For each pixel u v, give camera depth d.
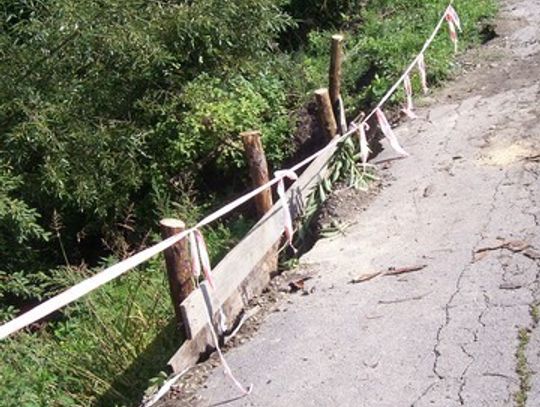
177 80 9.61
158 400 5.28
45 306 4.26
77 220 9.09
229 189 9.63
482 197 6.88
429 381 4.83
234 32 9.88
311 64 11.66
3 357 6.11
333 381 5.03
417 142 8.26
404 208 7.04
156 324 6.46
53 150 8.09
